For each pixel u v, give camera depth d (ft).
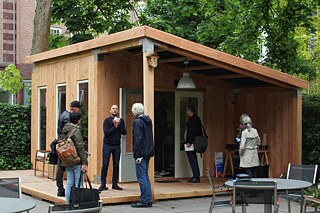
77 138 26.53
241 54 55.42
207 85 44.91
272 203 21.03
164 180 41.27
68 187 26.63
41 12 54.49
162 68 42.06
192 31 70.18
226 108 46.01
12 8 82.33
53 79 43.73
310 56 58.44
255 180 23.36
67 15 63.52
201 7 59.77
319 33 57.21
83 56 39.14
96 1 64.85
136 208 30.91
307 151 43.29
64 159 26.30
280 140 41.73
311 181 26.81
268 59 53.83
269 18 52.70
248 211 30.50
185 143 41.34
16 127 49.47
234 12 55.83
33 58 46.57
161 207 31.37
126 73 39.09
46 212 29.84
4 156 48.80
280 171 41.50
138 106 30.91
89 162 37.96
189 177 43.27
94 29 66.33
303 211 24.12
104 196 31.99
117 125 33.99
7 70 53.52
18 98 71.26
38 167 47.16
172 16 72.23
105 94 37.78
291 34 53.78
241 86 45.68
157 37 32.12
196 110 44.32
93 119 37.63
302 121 43.32
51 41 67.21
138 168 31.14
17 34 82.64
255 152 36.24
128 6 67.77
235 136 46.19
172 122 43.24
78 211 15.78
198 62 39.17
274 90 42.45
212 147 45.03
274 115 42.39
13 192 20.85
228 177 43.98
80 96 39.73
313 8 52.13
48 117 44.50
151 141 31.22
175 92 43.16
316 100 43.29
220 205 25.29
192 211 30.17
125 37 33.37
